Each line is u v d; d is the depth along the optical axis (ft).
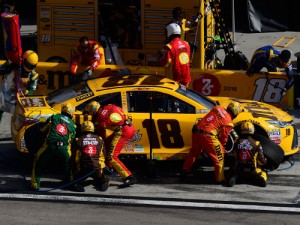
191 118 133.59
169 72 156.25
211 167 141.08
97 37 190.60
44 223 114.01
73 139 127.54
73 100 134.92
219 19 194.18
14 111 139.74
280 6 243.81
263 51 171.53
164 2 183.73
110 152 128.67
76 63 171.53
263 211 119.34
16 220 115.14
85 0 189.06
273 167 133.69
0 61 175.73
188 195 126.31
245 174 130.41
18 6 258.78
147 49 188.34
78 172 128.16
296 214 118.21
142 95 134.31
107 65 174.50
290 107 175.01
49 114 132.57
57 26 192.85
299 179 134.72
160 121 132.98
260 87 173.47
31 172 137.28
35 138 131.64
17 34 150.92
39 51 195.42
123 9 187.62
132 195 126.00
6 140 156.04
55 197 124.98
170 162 144.15
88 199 124.06
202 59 183.93
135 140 133.28
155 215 117.39
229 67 197.47
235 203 122.62
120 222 114.42
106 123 127.95
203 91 175.83
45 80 178.09
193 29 182.39
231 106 131.75
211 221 115.03
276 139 137.08
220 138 130.21
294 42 232.32
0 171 137.59
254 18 243.81
